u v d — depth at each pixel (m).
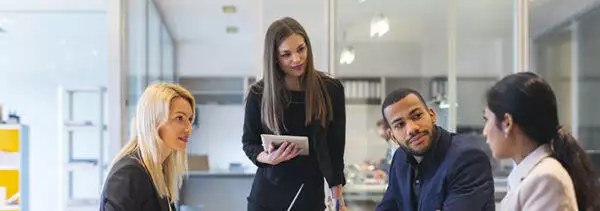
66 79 4.74
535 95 1.07
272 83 1.80
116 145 3.20
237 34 5.20
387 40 3.56
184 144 1.54
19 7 4.49
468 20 3.64
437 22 3.63
